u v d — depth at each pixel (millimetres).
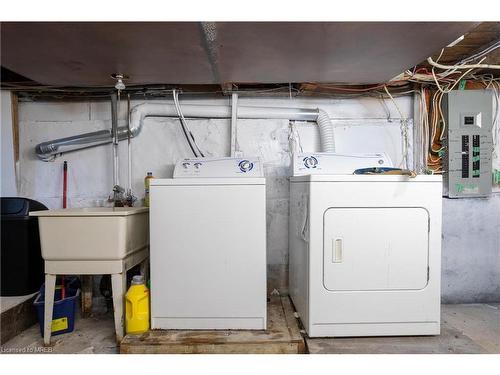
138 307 1768
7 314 1864
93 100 2521
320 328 1744
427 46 1604
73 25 1362
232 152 2422
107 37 1481
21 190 2502
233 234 1790
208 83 2195
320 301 1740
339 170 2182
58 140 2402
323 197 1729
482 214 2490
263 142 2518
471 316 2229
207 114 2459
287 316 2023
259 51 1649
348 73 1997
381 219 1742
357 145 2541
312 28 1406
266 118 2484
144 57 1721
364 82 2195
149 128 2516
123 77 2047
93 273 1771
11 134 2430
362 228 1741
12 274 2057
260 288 1799
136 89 2377
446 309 2371
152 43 1548
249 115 2455
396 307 1750
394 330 1755
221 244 1792
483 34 1790
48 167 2512
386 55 1717
